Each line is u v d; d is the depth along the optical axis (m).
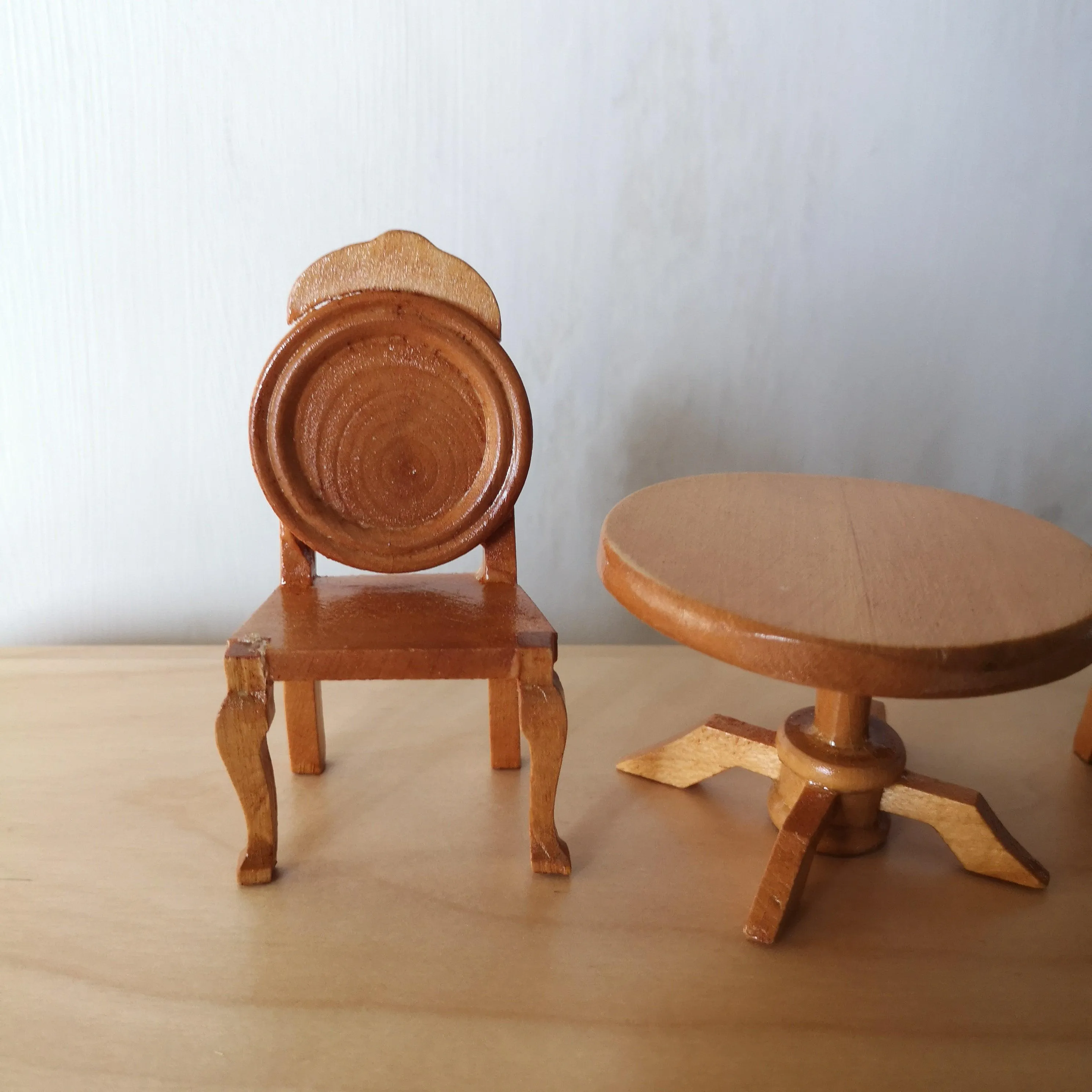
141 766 0.19
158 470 0.22
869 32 0.20
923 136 0.21
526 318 0.21
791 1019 0.14
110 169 0.20
